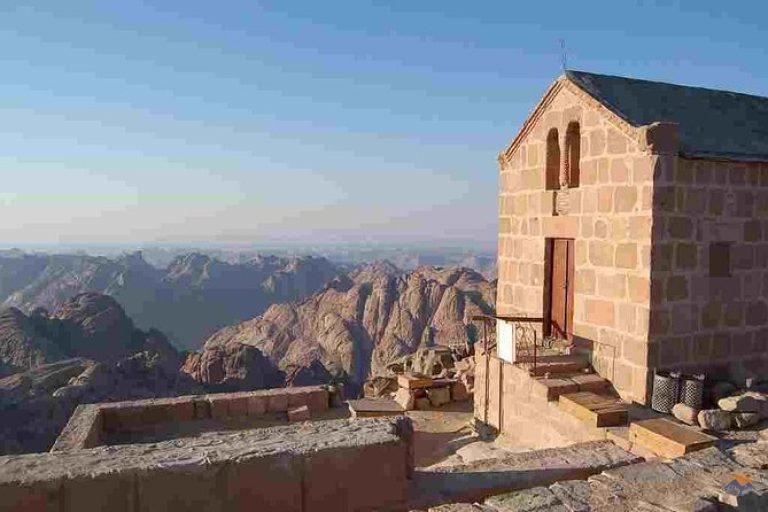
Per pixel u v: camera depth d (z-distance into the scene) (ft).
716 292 37.93
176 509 18.80
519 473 26.21
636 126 36.40
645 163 35.73
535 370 39.19
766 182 39.60
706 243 37.35
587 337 40.52
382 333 380.99
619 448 29.96
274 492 20.01
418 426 46.88
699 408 33.50
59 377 171.22
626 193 37.19
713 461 24.45
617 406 33.99
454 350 65.77
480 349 45.75
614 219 38.11
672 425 29.91
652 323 35.76
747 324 39.29
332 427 24.16
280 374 237.86
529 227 46.98
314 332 404.77
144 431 40.47
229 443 21.77
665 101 42.91
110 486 18.13
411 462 25.29
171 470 18.78
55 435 142.41
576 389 37.45
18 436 138.21
